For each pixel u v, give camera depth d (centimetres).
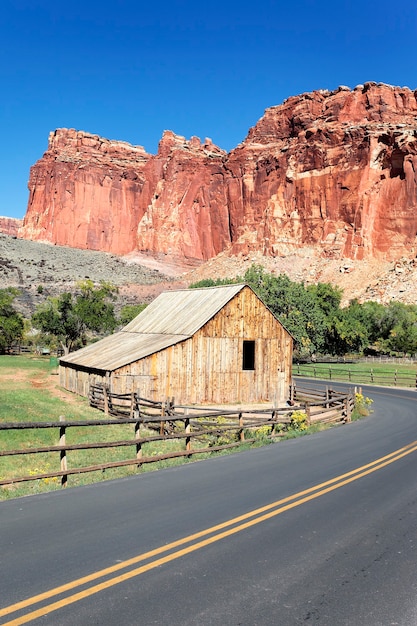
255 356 3081
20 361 5572
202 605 539
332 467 1261
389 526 820
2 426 992
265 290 6388
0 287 10644
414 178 13475
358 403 2691
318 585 598
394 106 15375
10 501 916
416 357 7481
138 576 602
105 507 879
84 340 6688
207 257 18875
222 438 1728
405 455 1441
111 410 2572
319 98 16962
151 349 2853
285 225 15388
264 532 771
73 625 490
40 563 631
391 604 557
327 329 7675
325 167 14950
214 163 19225
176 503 909
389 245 13450
